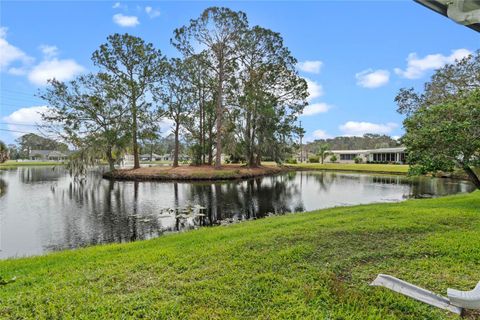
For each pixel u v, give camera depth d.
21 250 5.27
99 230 6.67
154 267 2.89
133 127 21.02
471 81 14.38
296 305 2.12
